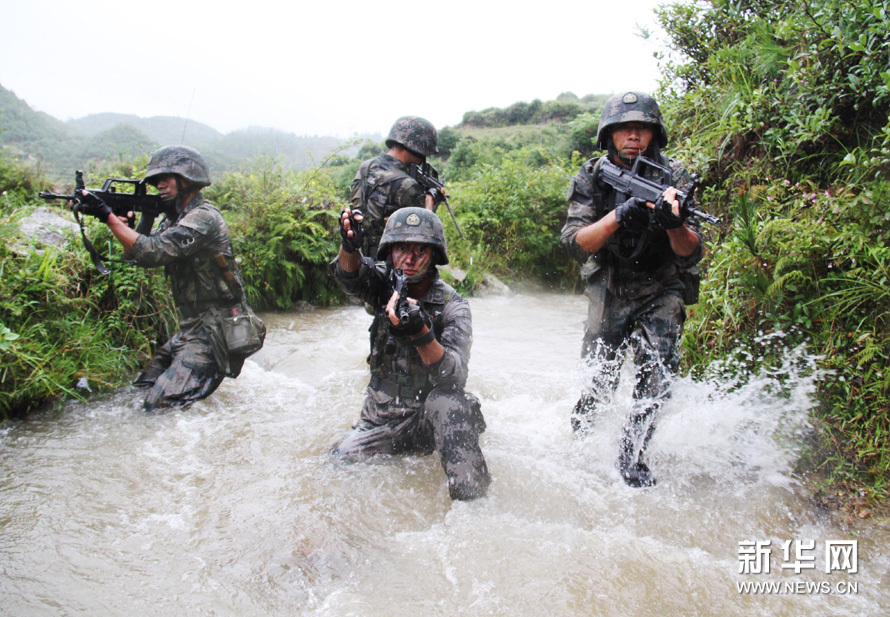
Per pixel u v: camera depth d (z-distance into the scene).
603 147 3.29
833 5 3.92
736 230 3.62
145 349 4.86
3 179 7.20
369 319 7.24
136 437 3.50
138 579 2.18
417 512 2.68
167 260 3.84
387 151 4.55
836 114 4.04
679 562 2.33
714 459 3.16
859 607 2.09
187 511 2.67
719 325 3.75
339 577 2.21
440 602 2.07
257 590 2.13
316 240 7.91
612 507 2.74
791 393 3.29
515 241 10.83
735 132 4.57
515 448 3.38
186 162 4.00
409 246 2.90
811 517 2.69
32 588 2.11
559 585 2.17
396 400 3.09
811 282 3.37
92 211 3.66
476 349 5.81
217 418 3.83
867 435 2.97
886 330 3.11
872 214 3.22
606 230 2.91
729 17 5.69
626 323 3.26
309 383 4.68
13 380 3.79
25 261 4.32
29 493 2.80
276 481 2.93
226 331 4.14
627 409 3.46
